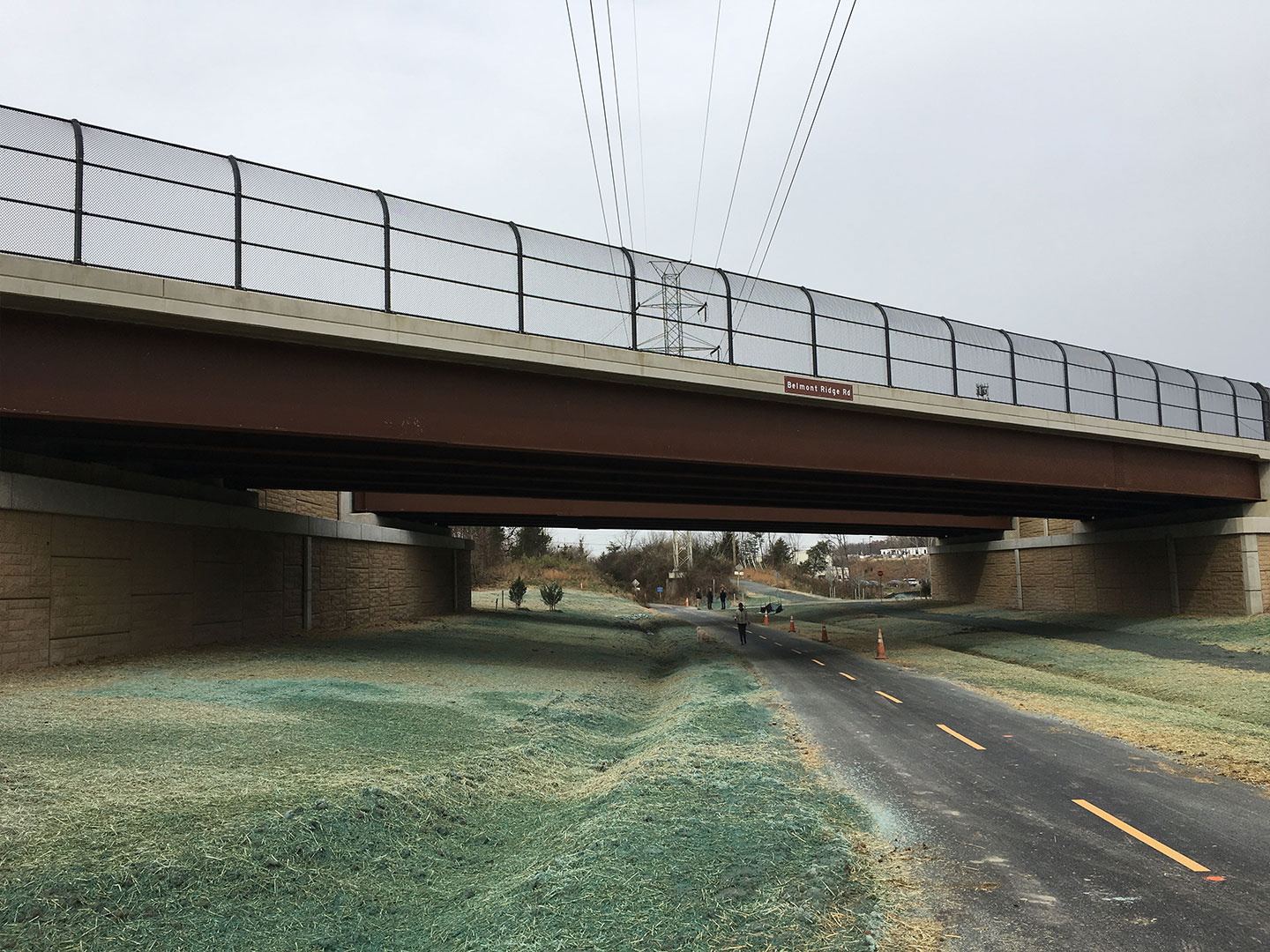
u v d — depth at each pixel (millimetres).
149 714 10820
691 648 32344
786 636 37469
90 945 5008
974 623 38375
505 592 68375
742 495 31297
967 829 7977
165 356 14797
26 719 9859
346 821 7398
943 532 51750
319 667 17438
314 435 16188
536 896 6012
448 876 7156
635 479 25516
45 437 16391
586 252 19797
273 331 15375
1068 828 7969
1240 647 25281
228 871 6129
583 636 35312
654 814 7895
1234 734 12797
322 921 5895
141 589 17516
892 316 24703
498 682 18141
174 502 18578
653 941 5203
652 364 19844
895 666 24047
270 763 8883
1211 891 6227
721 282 21734
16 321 13633
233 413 15367
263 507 25844
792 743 12438
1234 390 33750
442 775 9453
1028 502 34438
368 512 34000
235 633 21203
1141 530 36844
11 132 13672
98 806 6988
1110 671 21938
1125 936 5441
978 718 14852
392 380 17172
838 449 23422
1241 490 33125
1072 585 41438
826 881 6207
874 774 10414
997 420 25812
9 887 5445
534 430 18844
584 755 12617
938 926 5637
